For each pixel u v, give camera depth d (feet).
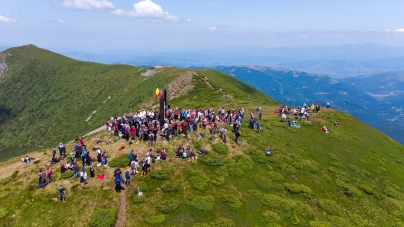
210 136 161.17
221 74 523.29
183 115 176.24
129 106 471.62
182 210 110.22
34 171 132.77
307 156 170.60
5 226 100.89
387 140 234.38
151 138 142.41
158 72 570.87
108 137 158.92
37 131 531.50
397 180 173.17
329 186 146.10
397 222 131.03
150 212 107.65
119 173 115.85
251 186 131.34
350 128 228.02
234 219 110.32
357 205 136.98
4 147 514.68
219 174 133.59
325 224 115.85
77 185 117.50
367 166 178.29
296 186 136.87
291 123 208.33
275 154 161.48
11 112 620.08
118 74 655.35
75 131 495.00
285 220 115.03
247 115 228.02
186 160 137.90
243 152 156.46
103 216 102.42
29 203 109.29
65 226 100.07
